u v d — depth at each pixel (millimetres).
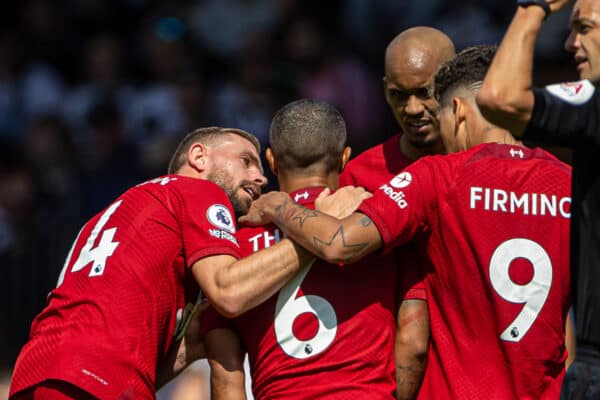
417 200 14008
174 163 16578
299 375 14102
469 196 14016
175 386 24156
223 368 14539
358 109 37750
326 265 14312
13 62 41469
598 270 13109
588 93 12836
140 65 40312
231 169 16125
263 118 36938
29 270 31922
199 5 41875
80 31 42375
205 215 15031
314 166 14758
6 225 35125
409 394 14531
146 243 15109
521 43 12789
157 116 37594
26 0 42500
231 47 40688
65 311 14961
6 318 31562
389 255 14609
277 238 14773
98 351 14453
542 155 14414
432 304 14445
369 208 13914
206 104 37750
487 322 14000
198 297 15523
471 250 14000
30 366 14680
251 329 14414
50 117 37562
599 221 13109
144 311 14875
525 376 13891
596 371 13070
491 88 12680
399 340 14500
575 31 13750
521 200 14039
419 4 38812
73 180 35312
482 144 14328
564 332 14242
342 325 14141
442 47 17453
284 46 39094
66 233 32375
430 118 17469
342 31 40219
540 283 13961
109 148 35438
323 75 38156
